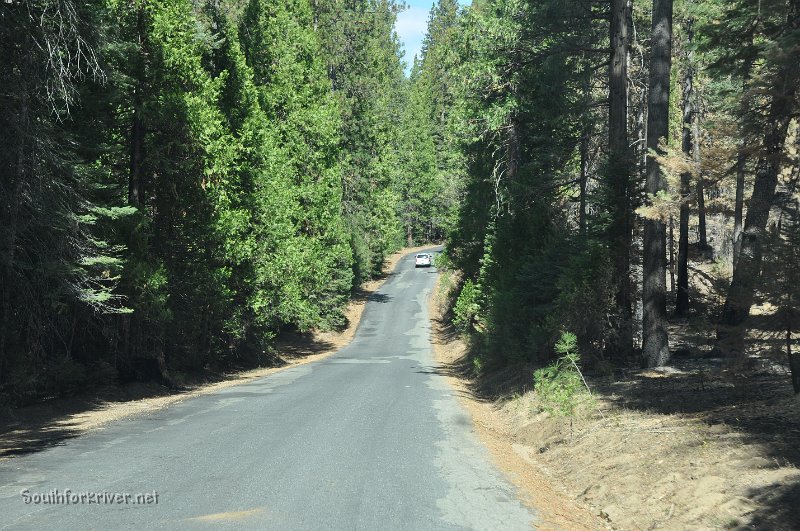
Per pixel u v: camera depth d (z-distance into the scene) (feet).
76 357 62.08
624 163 55.67
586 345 54.03
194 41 70.69
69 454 30.76
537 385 43.70
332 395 58.03
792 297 28.76
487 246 96.48
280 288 93.04
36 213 46.75
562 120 81.46
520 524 20.65
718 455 24.21
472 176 113.39
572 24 69.92
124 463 28.55
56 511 20.77
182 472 26.76
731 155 38.73
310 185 124.88
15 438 36.01
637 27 88.43
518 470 29.94
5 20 43.21
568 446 33.50
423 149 340.59
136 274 57.82
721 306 47.93
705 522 19.76
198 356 82.64
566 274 53.83
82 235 51.55
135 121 63.57
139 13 61.98
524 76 83.35
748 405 32.04
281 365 110.73
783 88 35.58
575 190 97.96
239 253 79.56
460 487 25.14
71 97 47.55
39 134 45.80
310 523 19.80
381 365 103.71
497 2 82.84
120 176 67.21
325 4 189.78
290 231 97.19
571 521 22.06
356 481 25.52
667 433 28.89
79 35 46.19
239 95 90.79
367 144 201.67
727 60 50.98
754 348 31.30
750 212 46.70
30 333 52.08
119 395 57.52
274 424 40.50
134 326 64.28
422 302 216.54
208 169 69.72
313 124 128.26
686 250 104.63
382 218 225.35
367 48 199.00
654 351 51.47
